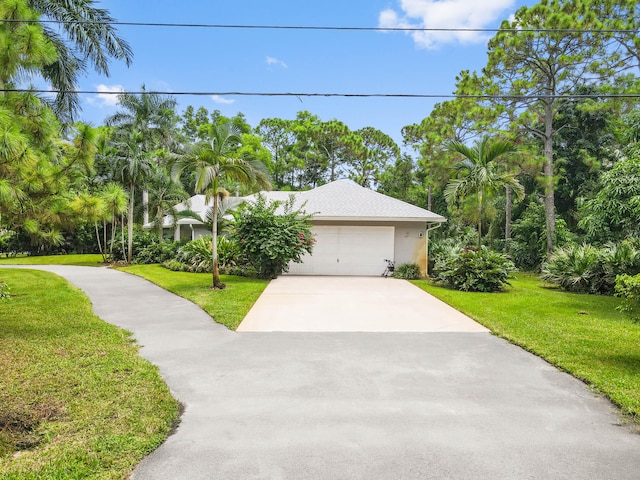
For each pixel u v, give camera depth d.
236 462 2.99
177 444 3.25
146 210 23.67
